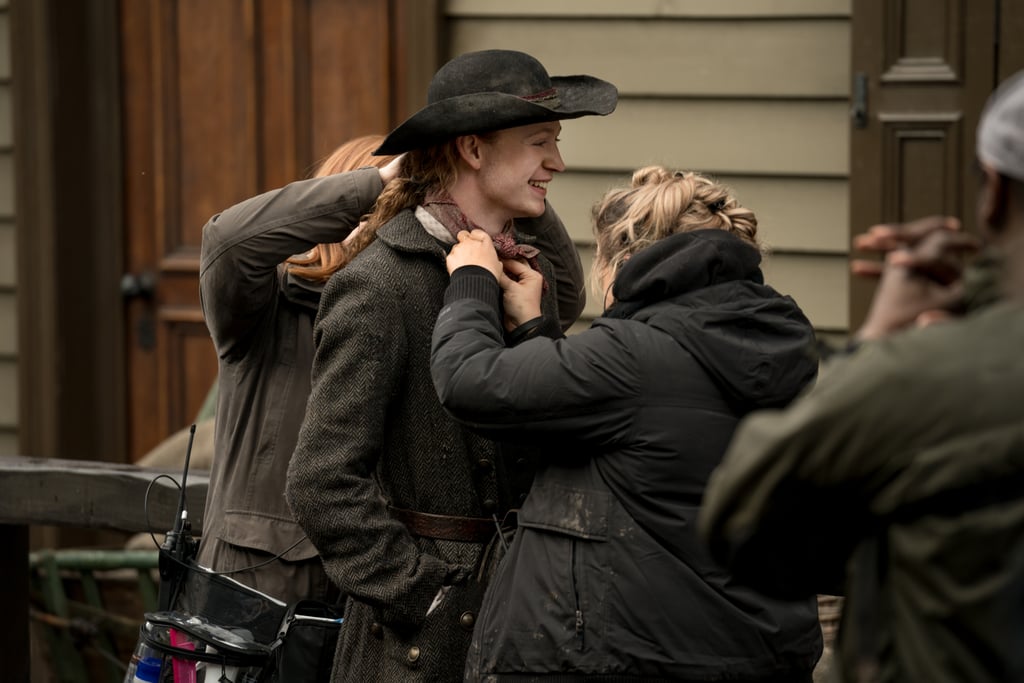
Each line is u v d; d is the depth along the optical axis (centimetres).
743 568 504
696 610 639
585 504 655
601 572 646
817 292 1216
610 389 641
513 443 715
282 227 775
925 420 457
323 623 775
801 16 1197
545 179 754
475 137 739
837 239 1204
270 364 818
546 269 829
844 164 1197
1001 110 480
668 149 1248
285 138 1453
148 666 784
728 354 639
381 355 725
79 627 1258
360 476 720
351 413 719
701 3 1224
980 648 455
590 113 757
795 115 1209
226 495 820
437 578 723
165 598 795
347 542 713
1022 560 448
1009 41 1105
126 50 1505
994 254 481
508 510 752
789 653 651
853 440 464
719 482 493
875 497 469
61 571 1366
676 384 642
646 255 662
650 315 656
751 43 1215
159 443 1538
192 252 1506
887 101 1142
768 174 1220
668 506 642
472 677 683
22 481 981
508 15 1281
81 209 1516
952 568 456
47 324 1502
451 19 1302
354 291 732
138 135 1512
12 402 1537
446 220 750
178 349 1526
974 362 457
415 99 1303
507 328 747
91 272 1530
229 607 779
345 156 862
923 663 463
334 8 1421
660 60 1242
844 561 505
